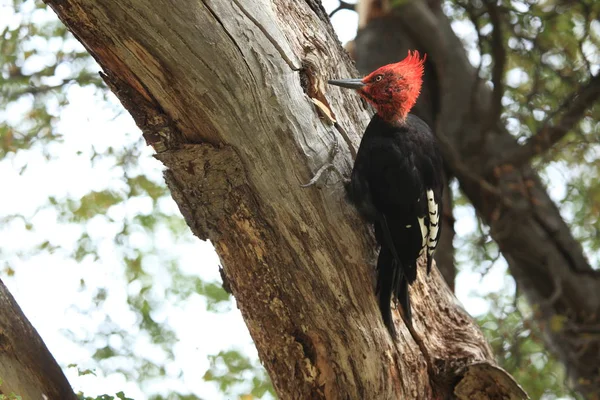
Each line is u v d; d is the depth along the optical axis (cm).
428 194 1026
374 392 974
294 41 936
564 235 1867
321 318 945
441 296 1101
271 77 827
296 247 909
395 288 983
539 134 1714
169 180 876
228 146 840
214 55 781
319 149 884
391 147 992
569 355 1758
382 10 1869
